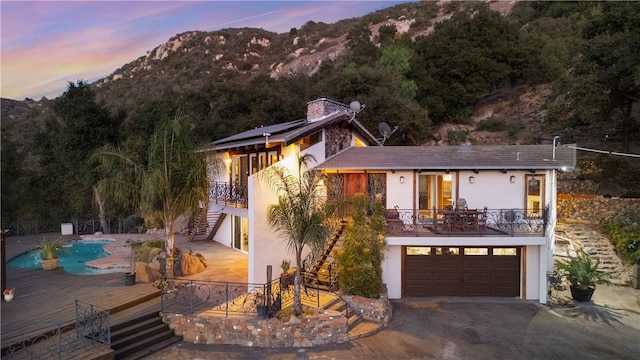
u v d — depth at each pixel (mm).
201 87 52250
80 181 34406
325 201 15727
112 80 96625
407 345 12203
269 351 11750
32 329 11125
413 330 13422
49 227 32125
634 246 19250
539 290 16516
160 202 16250
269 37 111500
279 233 16516
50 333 11023
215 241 26234
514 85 47281
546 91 43812
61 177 36469
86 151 36281
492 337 12828
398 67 44594
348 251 15148
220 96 48812
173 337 12492
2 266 13922
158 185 15383
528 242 16094
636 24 26609
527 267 16797
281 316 12484
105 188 16438
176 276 17312
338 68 52344
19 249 23469
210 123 43375
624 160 25469
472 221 16953
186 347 11984
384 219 16609
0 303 13438
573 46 46125
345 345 12180
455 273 17203
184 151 16297
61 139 36125
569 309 15547
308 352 11680
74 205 35031
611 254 19797
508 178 18312
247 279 16938
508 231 17172
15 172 36281
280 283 13930
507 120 42438
